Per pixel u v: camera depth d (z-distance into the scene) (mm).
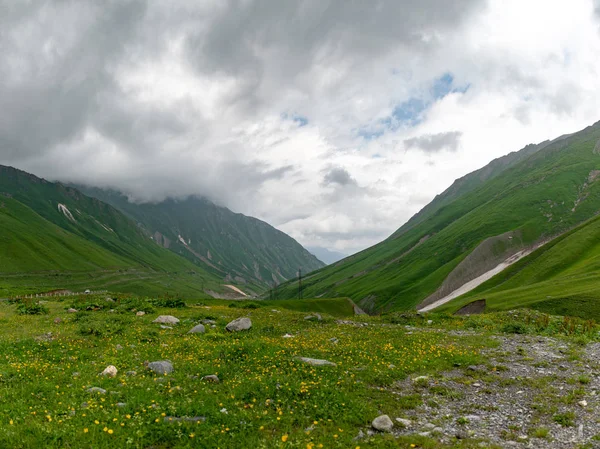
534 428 12117
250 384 15305
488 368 18797
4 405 12234
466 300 114312
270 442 10734
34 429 10453
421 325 34875
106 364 18344
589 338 25969
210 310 45531
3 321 32688
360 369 18125
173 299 50844
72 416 11594
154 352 21375
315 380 16172
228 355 20219
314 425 12164
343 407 13547
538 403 14203
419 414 13438
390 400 14547
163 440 10648
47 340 23797
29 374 15938
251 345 21984
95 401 12828
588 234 135375
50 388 14234
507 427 12297
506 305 74688
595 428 11836
